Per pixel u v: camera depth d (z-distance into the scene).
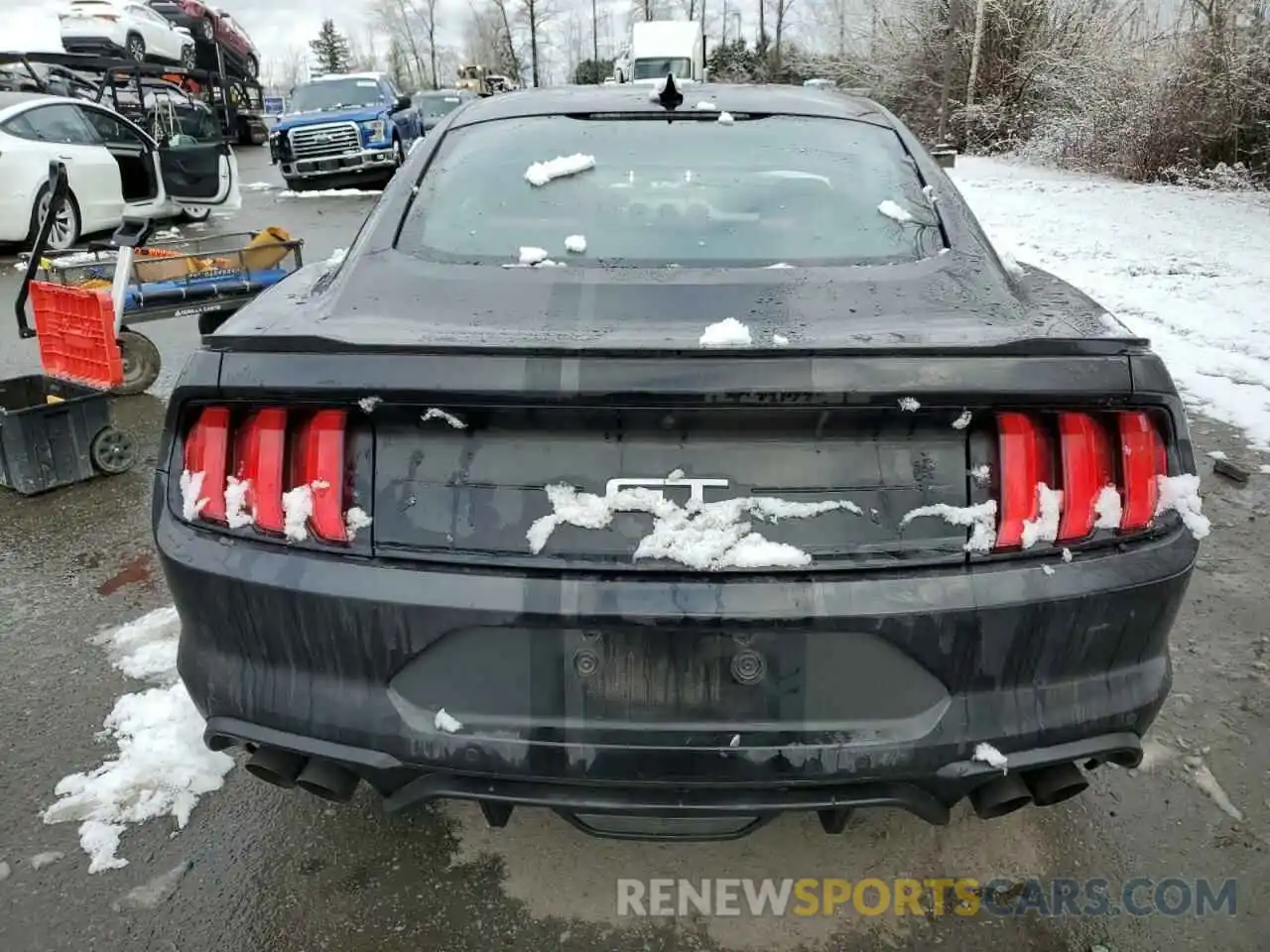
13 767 2.58
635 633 1.72
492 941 2.07
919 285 2.12
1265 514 4.20
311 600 1.77
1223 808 2.46
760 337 1.80
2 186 9.33
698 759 1.75
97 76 13.44
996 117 23.98
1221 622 3.34
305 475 1.79
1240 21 16.27
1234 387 5.78
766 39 41.75
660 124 2.72
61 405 4.41
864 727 1.76
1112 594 1.76
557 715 1.77
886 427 1.72
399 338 1.79
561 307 2.01
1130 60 17.80
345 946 2.06
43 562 3.78
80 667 3.04
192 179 9.73
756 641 1.72
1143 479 1.79
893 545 1.73
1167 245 10.44
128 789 2.50
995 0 24.17
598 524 1.73
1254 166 16.08
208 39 22.66
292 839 2.34
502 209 2.40
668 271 2.15
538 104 2.86
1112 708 1.83
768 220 2.35
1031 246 10.59
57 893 2.18
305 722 1.83
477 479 1.75
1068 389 1.71
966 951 2.05
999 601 1.72
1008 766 1.78
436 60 62.19
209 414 1.84
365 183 17.78
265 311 2.16
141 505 4.35
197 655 1.93
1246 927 2.10
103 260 5.52
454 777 1.83
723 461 1.72
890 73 26.95
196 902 2.16
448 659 1.78
